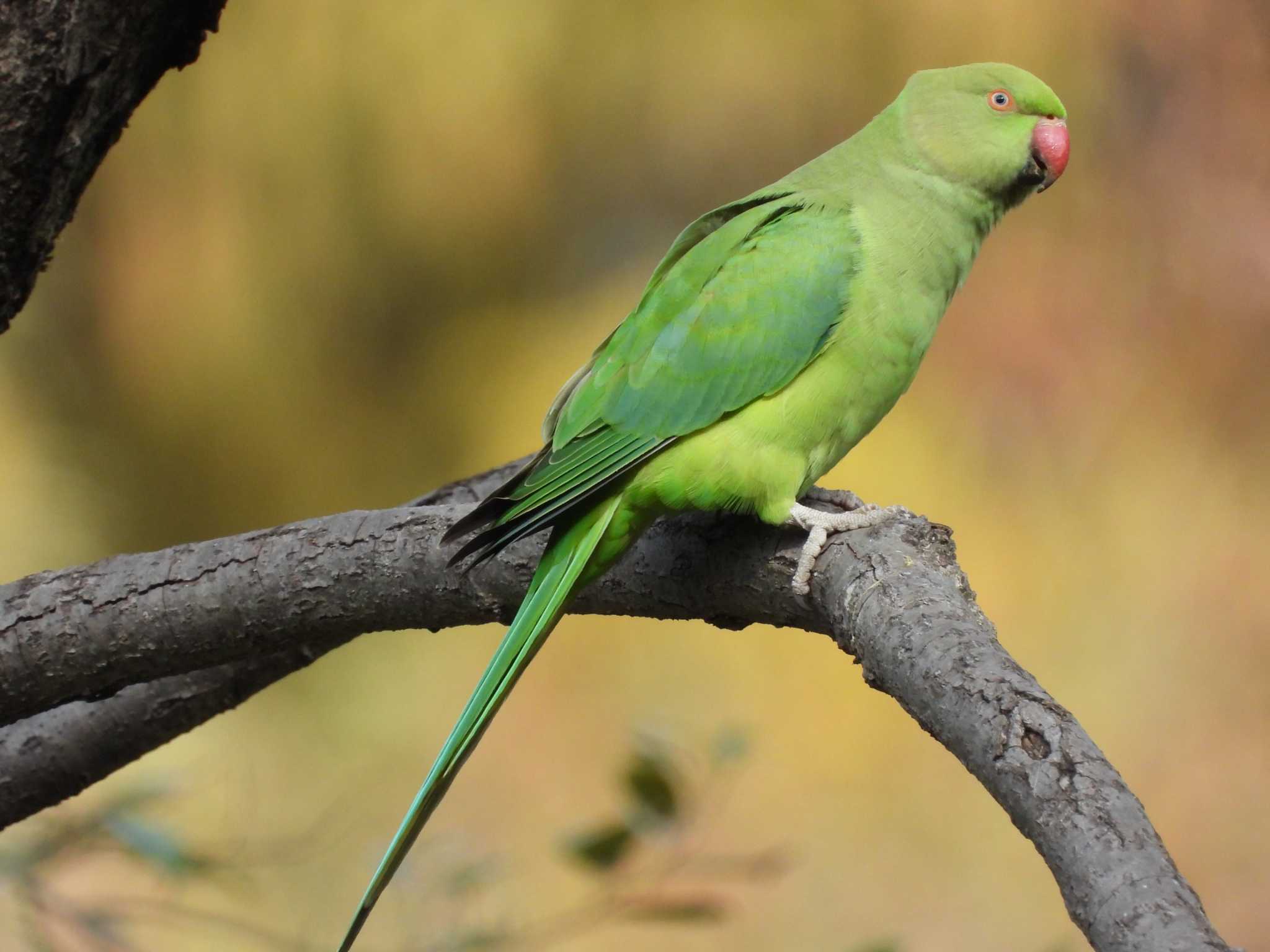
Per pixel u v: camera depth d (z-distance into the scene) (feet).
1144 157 37.99
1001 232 39.04
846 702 42.52
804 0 43.45
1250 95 37.22
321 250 46.14
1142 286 38.04
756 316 17.22
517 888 38.45
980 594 39.22
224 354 46.93
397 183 45.57
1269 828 36.55
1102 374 38.32
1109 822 9.50
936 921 38.04
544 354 47.26
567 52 44.70
